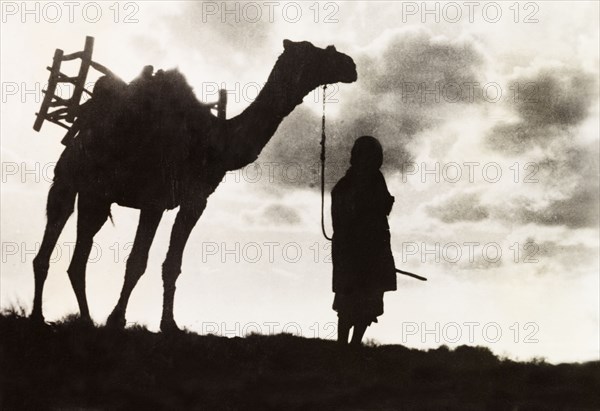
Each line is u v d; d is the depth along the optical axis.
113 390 12.62
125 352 13.73
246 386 13.23
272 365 14.20
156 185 16.64
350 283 16.53
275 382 13.48
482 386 14.30
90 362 13.30
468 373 14.97
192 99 16.83
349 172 16.89
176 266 16.38
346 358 14.98
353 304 16.52
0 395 12.23
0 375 12.73
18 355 13.39
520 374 15.06
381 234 16.69
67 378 12.77
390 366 14.85
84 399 12.41
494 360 16.28
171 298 16.20
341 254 16.66
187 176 16.72
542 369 15.22
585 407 13.80
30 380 12.63
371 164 16.78
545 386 14.72
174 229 16.55
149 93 16.62
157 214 16.67
